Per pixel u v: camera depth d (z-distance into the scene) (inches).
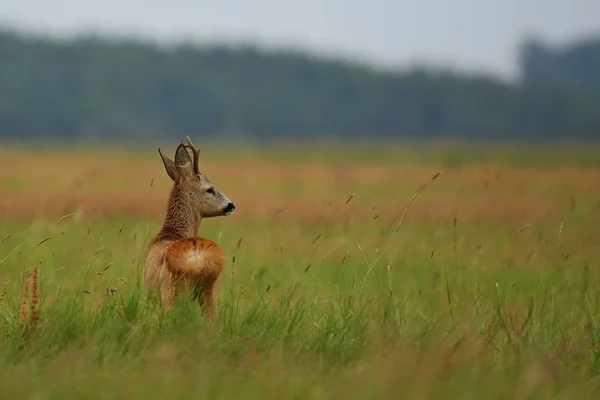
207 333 732.7
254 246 1491.1
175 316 768.3
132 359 690.2
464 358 689.0
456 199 2652.6
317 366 701.3
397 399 608.4
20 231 1487.5
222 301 899.4
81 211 1035.9
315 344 751.1
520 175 3779.5
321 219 2060.8
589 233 1717.5
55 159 5216.5
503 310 879.1
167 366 665.6
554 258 1353.3
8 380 628.4
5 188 2805.1
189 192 948.0
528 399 625.6
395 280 1170.6
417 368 650.8
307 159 5880.9
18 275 1031.0
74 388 615.2
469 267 1185.4
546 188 3058.6
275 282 1050.7
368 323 786.8
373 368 658.2
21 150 6879.9
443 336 769.6
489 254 1380.4
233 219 2037.4
